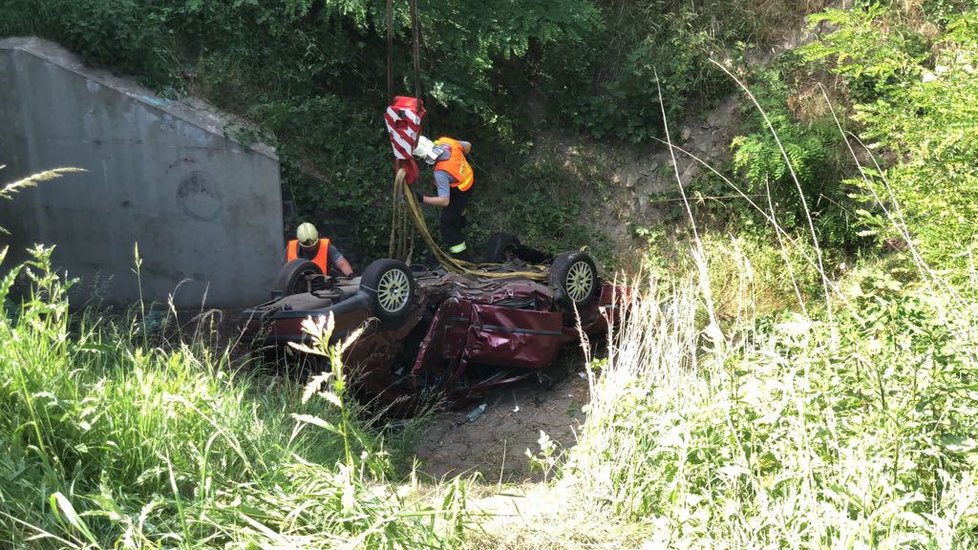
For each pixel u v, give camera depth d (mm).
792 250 11016
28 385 3008
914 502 2734
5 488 2707
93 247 10281
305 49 11469
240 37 11164
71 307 10117
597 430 3871
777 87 12008
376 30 11422
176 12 10953
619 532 3299
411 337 8172
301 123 10992
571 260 8555
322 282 8156
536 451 7055
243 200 10422
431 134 12008
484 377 8633
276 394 6418
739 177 11727
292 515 2729
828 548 2666
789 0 12641
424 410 7703
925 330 3361
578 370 8891
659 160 12266
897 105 6750
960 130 5055
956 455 2990
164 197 10297
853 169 11086
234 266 10547
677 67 12188
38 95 9891
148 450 3100
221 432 3158
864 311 4105
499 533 3225
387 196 11312
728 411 3107
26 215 10086
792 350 3807
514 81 12578
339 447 5449
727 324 8125
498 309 8109
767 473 3162
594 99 12352
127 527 2664
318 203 10883
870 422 3064
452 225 9453
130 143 10117
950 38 6141
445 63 11789
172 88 10391
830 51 6832
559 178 12266
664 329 4387
